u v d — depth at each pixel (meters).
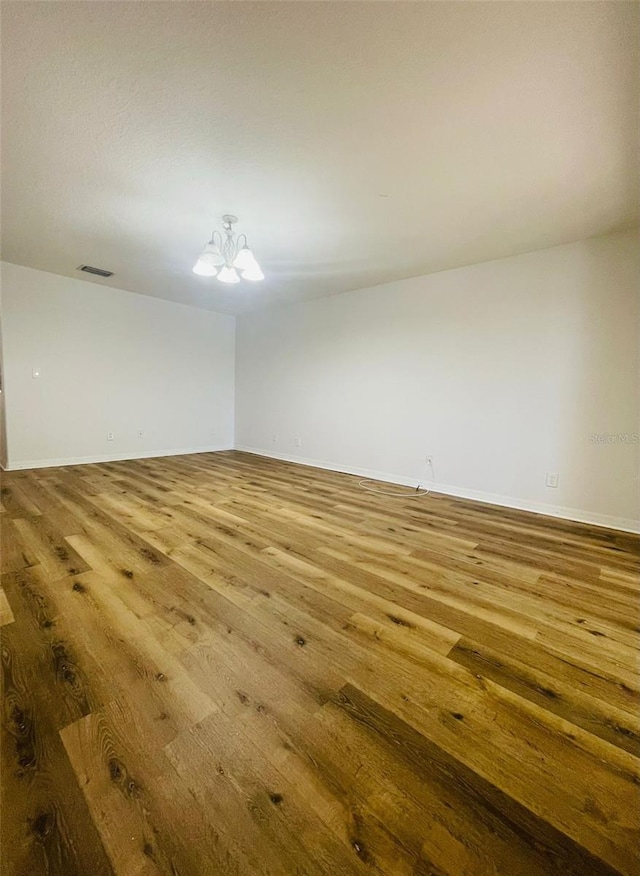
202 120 1.74
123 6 1.25
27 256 3.66
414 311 3.94
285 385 5.43
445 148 1.90
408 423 4.05
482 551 2.34
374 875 0.74
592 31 1.27
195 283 4.46
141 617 1.56
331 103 1.62
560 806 0.87
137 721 1.07
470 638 1.48
